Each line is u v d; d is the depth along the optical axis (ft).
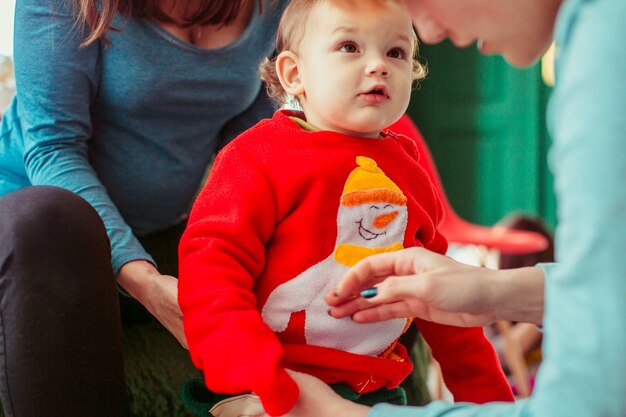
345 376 3.68
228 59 5.06
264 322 3.41
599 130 2.19
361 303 3.51
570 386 2.29
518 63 3.06
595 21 2.26
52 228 3.74
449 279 3.19
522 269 3.34
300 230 3.63
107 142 5.17
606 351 2.20
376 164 3.78
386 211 3.73
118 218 4.72
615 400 2.21
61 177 4.78
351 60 3.67
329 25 3.69
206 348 3.31
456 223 8.09
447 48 14.32
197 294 3.41
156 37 4.84
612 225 2.18
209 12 4.79
